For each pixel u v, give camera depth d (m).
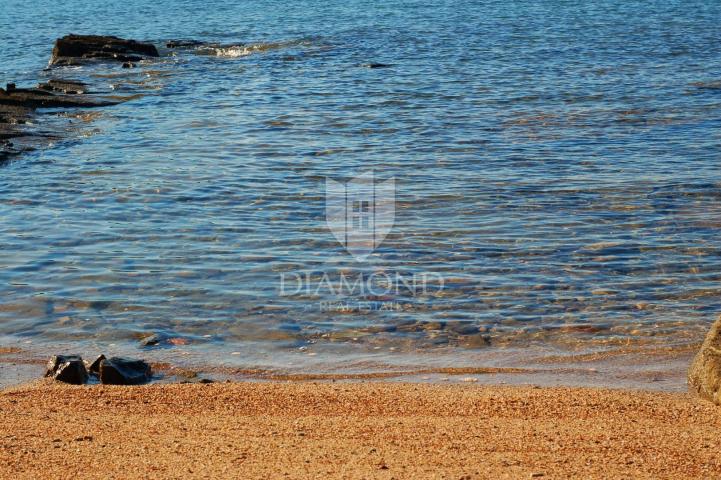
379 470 9.52
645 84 43.81
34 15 89.00
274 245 20.44
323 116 36.94
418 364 14.43
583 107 38.22
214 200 24.36
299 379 13.91
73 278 18.38
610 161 28.47
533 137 32.34
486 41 61.72
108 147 31.55
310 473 9.41
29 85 46.81
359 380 13.83
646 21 72.88
